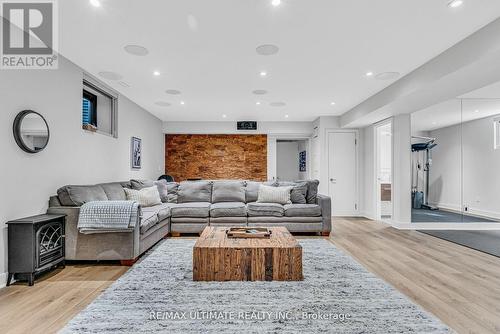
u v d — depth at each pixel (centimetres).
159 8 233
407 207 506
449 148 496
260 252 259
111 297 223
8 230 250
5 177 254
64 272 285
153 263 311
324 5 229
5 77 255
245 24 258
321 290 238
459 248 378
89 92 434
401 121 509
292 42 293
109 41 292
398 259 328
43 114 301
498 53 251
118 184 427
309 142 741
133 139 536
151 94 486
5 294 233
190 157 738
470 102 485
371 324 183
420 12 237
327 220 449
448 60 304
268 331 175
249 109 595
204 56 328
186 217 445
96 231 298
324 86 435
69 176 346
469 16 243
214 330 176
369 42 292
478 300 222
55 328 181
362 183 655
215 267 258
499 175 476
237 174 741
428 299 223
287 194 473
